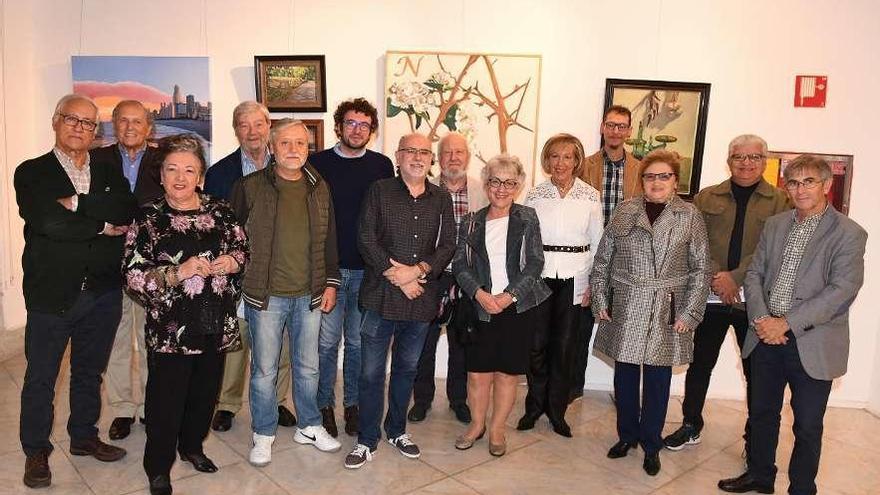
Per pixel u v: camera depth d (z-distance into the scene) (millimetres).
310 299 2727
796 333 2418
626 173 3473
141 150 3020
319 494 2574
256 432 2793
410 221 2648
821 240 2441
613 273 2871
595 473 2861
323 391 3115
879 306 3820
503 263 2814
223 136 4074
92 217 2400
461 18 3914
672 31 3846
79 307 2486
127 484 2584
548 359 3262
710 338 3127
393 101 3938
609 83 3848
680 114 3861
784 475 2898
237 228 2461
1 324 4090
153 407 2369
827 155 3799
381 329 2703
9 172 4055
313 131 4012
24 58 4090
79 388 2682
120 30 4059
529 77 3908
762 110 3836
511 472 2834
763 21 3787
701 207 3104
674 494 2693
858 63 3748
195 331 2316
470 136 3957
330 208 2775
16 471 2658
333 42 3971
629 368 2943
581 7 3873
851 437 3428
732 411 3756
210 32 4012
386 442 3076
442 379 4152
